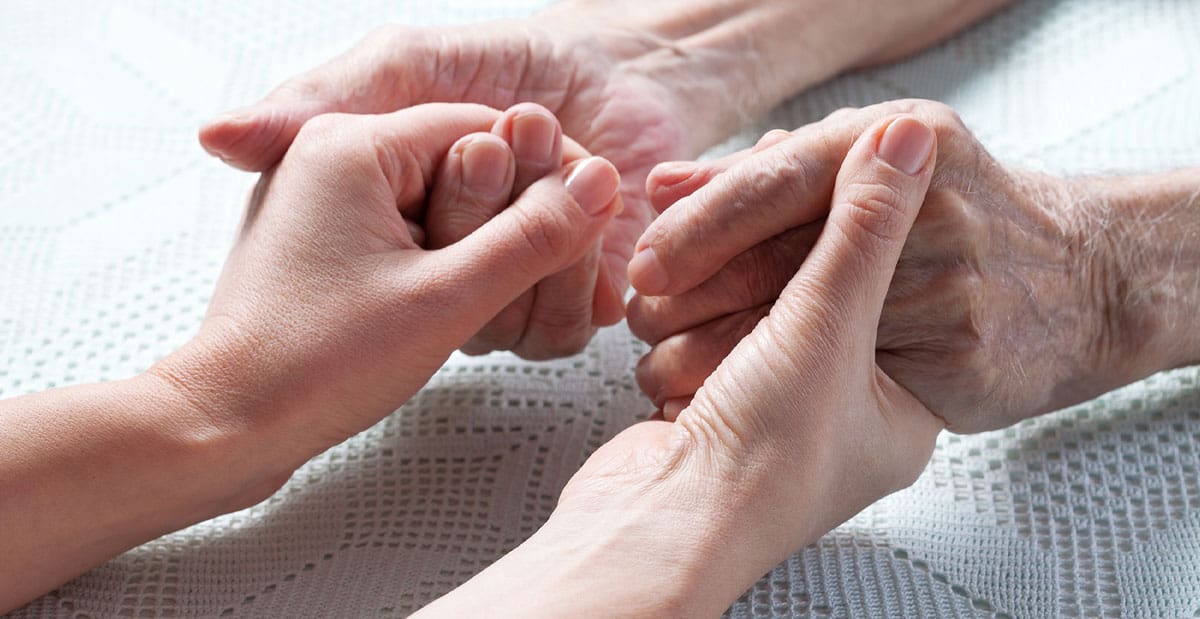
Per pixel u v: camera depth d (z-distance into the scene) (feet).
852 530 2.49
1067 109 2.95
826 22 2.98
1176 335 2.53
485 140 2.48
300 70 3.09
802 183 2.36
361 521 2.52
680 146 2.85
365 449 2.60
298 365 2.41
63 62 3.12
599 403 2.64
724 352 2.44
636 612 2.22
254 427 2.40
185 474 2.38
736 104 2.94
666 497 2.29
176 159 2.97
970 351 2.40
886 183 2.30
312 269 2.44
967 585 2.44
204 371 2.41
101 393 2.39
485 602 2.22
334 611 2.43
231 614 2.44
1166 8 3.08
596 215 2.47
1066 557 2.46
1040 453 2.56
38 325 2.73
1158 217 2.52
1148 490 2.51
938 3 3.02
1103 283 2.50
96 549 2.39
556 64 2.77
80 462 2.35
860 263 2.30
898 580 2.43
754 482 2.28
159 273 2.80
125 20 3.19
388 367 2.43
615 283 2.75
